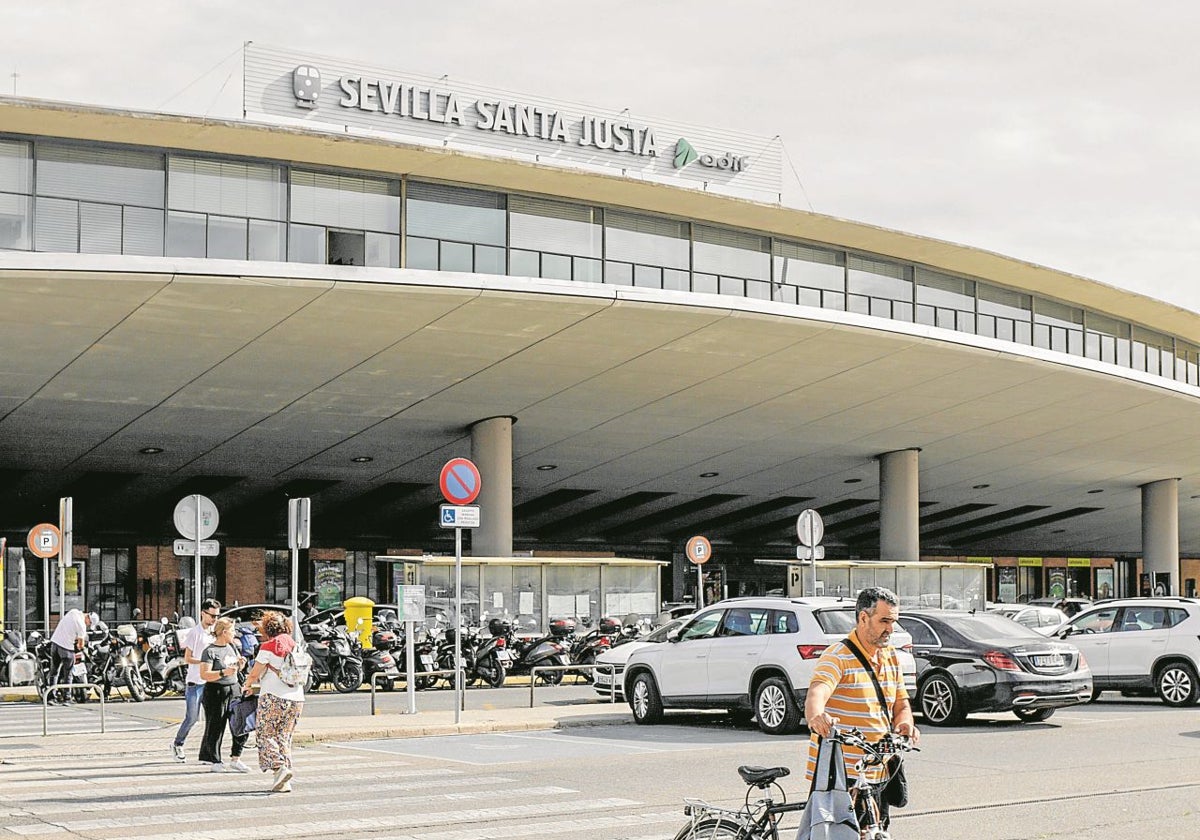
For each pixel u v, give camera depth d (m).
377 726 18.31
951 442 41.62
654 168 31.25
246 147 26.03
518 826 10.66
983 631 19.09
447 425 34.31
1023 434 41.56
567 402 33.34
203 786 12.99
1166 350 44.88
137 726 18.86
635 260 31.11
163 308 24.98
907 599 37.75
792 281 33.84
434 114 28.77
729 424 36.88
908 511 41.81
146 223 25.53
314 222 27.14
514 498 43.84
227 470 37.19
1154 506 50.97
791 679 17.72
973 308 38.03
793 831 10.69
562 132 30.20
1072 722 19.47
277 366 28.64
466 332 28.06
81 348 26.42
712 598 50.75
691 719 20.41
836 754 6.72
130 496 38.94
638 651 19.70
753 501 48.06
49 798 12.22
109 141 25.27
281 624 12.80
